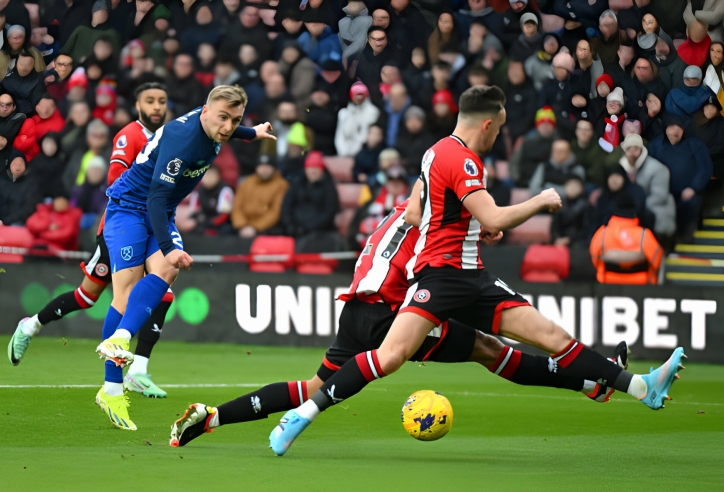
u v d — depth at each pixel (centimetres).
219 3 4062
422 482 1286
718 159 3703
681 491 1242
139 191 1908
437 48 3866
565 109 3725
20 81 4003
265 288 3519
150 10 4128
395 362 1459
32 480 1254
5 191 3888
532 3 3897
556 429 1938
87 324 3578
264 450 1572
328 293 3472
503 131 3759
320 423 1938
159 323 2284
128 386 2277
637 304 3303
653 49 3775
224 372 2803
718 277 3509
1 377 2480
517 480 1312
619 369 1495
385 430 1872
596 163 3547
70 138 3916
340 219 3731
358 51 3947
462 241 1482
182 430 1543
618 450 1667
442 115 3759
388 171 3616
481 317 1505
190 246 3734
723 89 3778
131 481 1256
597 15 3828
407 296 1497
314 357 3203
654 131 3734
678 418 2102
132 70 4075
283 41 3953
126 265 1902
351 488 1235
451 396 2425
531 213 1385
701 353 3244
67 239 3825
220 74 4016
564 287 3356
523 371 1622
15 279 3638
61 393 2223
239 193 3762
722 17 3734
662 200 3509
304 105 3881
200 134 1702
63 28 4253
